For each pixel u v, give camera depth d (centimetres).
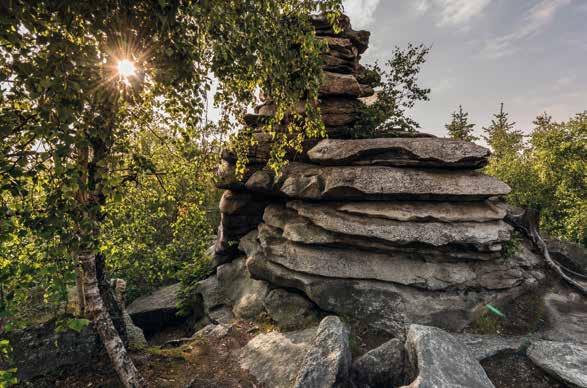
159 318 1490
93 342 820
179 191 1061
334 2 753
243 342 1045
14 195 440
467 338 945
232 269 1545
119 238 1158
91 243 562
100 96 516
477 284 1077
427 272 1086
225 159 1513
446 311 1028
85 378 769
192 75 646
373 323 1028
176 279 1852
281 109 896
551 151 2109
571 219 1978
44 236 488
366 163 1198
